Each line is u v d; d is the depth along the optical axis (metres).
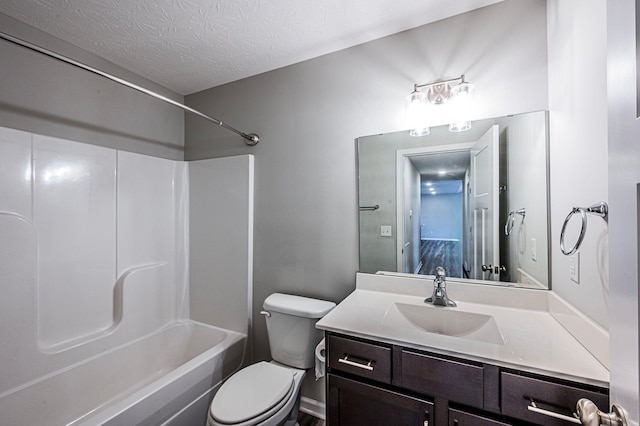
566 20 1.05
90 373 1.62
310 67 1.80
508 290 1.30
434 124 1.48
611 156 0.52
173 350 2.03
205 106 2.21
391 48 1.57
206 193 2.14
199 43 1.65
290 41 1.63
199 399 1.53
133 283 1.88
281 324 1.62
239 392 1.30
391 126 1.58
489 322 1.18
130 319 1.86
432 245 1.50
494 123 1.35
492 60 1.36
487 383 0.89
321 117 1.76
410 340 1.00
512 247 1.32
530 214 1.28
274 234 1.91
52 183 1.53
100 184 1.74
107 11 1.38
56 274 1.54
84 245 1.66
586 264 0.91
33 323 1.43
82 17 1.43
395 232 1.58
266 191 1.94
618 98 0.49
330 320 1.19
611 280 0.53
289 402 1.33
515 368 0.85
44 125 1.56
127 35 1.58
